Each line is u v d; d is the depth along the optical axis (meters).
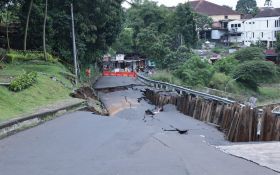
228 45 85.62
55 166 8.95
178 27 70.69
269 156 9.70
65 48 40.22
